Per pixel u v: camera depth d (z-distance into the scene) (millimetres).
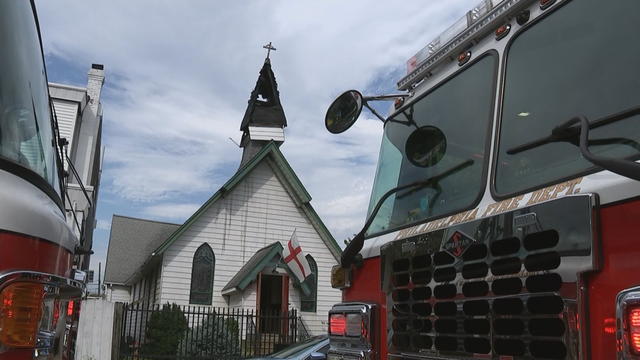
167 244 18359
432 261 2617
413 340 2650
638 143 1914
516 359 2084
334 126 3850
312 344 7652
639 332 1647
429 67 3316
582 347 1827
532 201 2195
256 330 15469
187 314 16359
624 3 2152
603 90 2143
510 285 2164
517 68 2623
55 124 3213
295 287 18828
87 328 13023
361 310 3023
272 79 24609
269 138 23516
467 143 2834
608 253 1829
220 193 19422
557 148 2230
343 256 3246
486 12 2902
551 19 2498
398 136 3520
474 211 2547
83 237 3539
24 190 2119
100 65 19062
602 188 1908
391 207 3293
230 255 19281
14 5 2436
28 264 1923
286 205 20469
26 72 2537
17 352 1808
